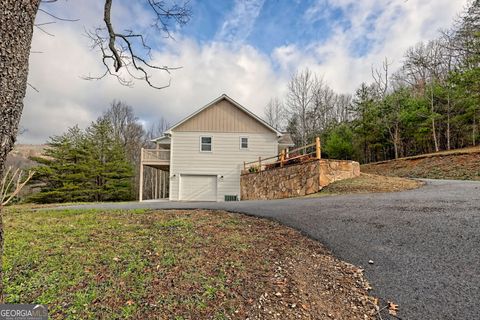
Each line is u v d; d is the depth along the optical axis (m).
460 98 17.53
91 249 3.44
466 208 4.50
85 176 22.25
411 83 25.44
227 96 16.47
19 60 1.35
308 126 32.69
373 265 3.04
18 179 2.38
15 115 1.36
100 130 24.61
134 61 4.04
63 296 2.29
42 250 3.41
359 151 24.97
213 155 16.36
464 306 2.20
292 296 2.43
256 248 3.52
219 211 6.22
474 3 14.07
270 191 12.37
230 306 2.22
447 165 14.06
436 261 2.94
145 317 2.04
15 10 1.32
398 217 4.42
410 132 21.16
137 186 28.73
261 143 16.55
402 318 2.16
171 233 4.18
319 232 4.15
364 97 24.52
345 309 2.30
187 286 2.49
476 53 14.97
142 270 2.80
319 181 9.23
